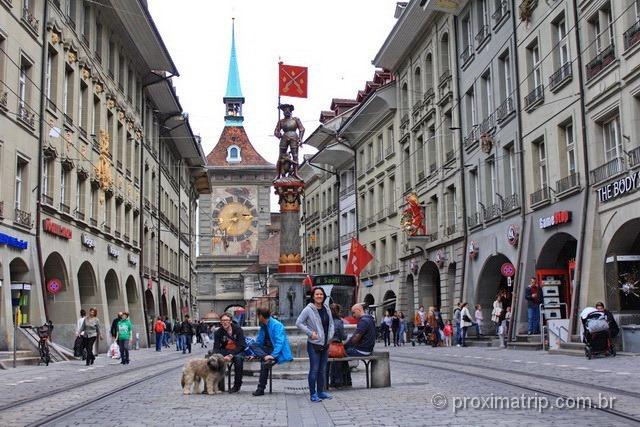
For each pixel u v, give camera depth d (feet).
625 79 70.90
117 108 127.34
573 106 81.87
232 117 334.03
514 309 93.30
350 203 190.29
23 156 85.87
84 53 108.99
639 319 70.74
